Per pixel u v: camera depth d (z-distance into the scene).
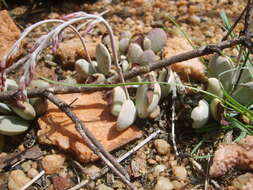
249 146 0.18
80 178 0.19
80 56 0.25
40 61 0.26
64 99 0.22
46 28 0.29
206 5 0.32
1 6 0.32
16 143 0.21
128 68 0.22
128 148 0.20
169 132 0.21
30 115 0.20
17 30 0.27
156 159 0.19
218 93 0.20
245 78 0.21
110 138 0.20
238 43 0.19
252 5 0.19
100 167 0.19
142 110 0.20
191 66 0.23
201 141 0.20
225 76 0.20
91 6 0.32
